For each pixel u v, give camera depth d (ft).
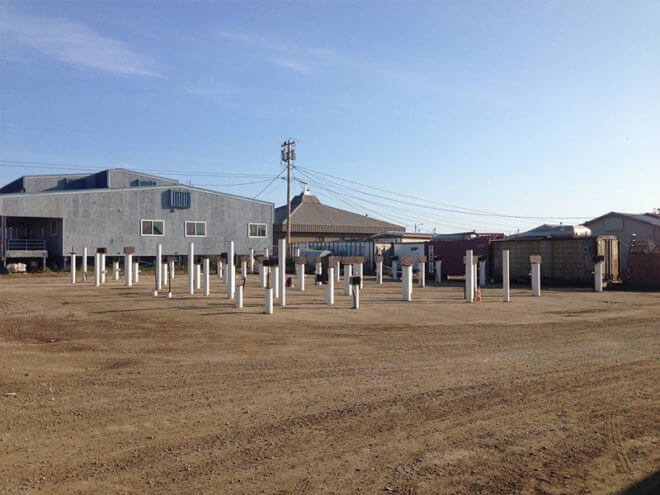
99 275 88.43
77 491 13.91
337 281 97.91
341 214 220.64
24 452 16.55
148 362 29.55
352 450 16.84
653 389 23.89
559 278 94.53
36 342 35.81
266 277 84.74
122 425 19.11
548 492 13.98
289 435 18.13
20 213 122.11
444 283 103.50
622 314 51.67
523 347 34.04
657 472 15.20
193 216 151.84
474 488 14.20
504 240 104.22
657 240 124.26
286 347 34.06
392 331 40.68
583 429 18.75
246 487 14.23
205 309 54.44
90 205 133.08
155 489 14.07
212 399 22.38
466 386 24.41
